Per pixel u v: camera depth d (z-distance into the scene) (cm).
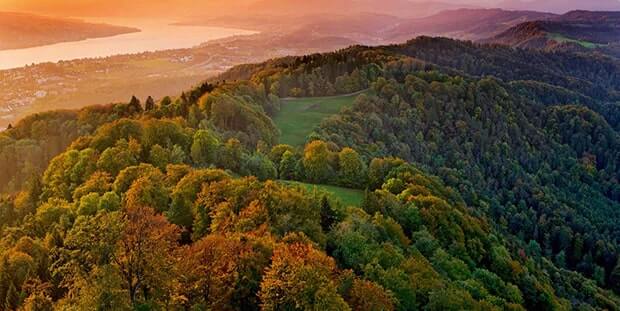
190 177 7725
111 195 7456
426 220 9081
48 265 5997
